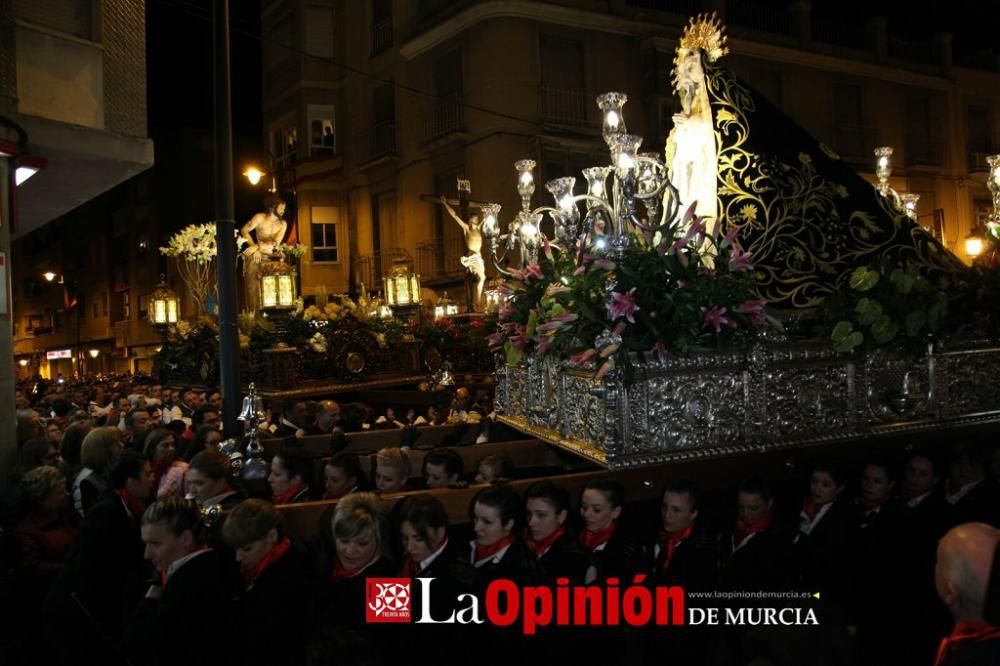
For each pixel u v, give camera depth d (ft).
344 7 78.79
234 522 11.57
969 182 87.20
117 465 14.92
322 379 36.55
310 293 78.54
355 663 8.24
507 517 12.25
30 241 158.81
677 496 12.85
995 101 90.12
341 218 80.02
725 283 13.52
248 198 92.07
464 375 38.52
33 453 17.60
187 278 50.55
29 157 20.12
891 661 14.08
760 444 13.97
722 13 73.72
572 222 16.47
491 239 21.84
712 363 13.69
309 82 78.69
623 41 68.64
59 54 21.62
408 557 12.40
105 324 126.72
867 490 15.25
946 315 15.31
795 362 14.42
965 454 14.78
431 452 16.44
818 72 78.18
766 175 17.10
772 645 8.04
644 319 12.89
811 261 16.15
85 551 13.37
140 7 23.98
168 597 11.05
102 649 12.05
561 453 19.93
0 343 18.37
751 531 13.39
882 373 15.35
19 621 15.08
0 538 15.33
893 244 17.06
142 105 23.89
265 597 11.38
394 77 74.23
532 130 63.87
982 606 7.91
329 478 15.71
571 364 14.61
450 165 67.72
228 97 22.38
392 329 40.37
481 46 64.18
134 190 114.62
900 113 83.51
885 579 14.17
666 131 68.59
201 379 41.39
